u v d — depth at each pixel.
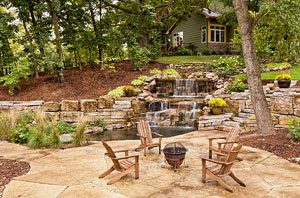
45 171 4.68
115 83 13.09
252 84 6.90
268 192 3.63
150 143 5.86
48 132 7.48
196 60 18.12
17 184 4.04
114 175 4.44
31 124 7.66
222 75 13.34
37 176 4.41
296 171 4.46
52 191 3.75
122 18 16.69
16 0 11.88
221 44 23.97
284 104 8.23
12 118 7.98
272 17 7.19
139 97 11.48
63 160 5.41
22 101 10.82
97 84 12.85
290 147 5.64
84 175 4.45
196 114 10.30
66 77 13.59
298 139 5.87
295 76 10.73
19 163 5.21
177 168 4.77
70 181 4.16
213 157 5.48
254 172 4.44
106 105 10.85
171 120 10.83
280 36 8.12
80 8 14.27
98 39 14.56
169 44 27.78
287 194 3.56
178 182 4.07
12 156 5.73
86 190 3.78
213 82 13.45
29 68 13.16
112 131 9.61
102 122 10.27
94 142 7.38
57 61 12.25
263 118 6.88
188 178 4.25
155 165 4.98
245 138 6.93
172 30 28.34
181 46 25.78
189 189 3.79
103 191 3.74
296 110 7.77
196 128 9.96
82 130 7.14
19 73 11.80
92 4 15.12
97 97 11.34
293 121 6.29
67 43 14.34
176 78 14.02
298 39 7.40
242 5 6.69
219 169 3.98
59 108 10.67
